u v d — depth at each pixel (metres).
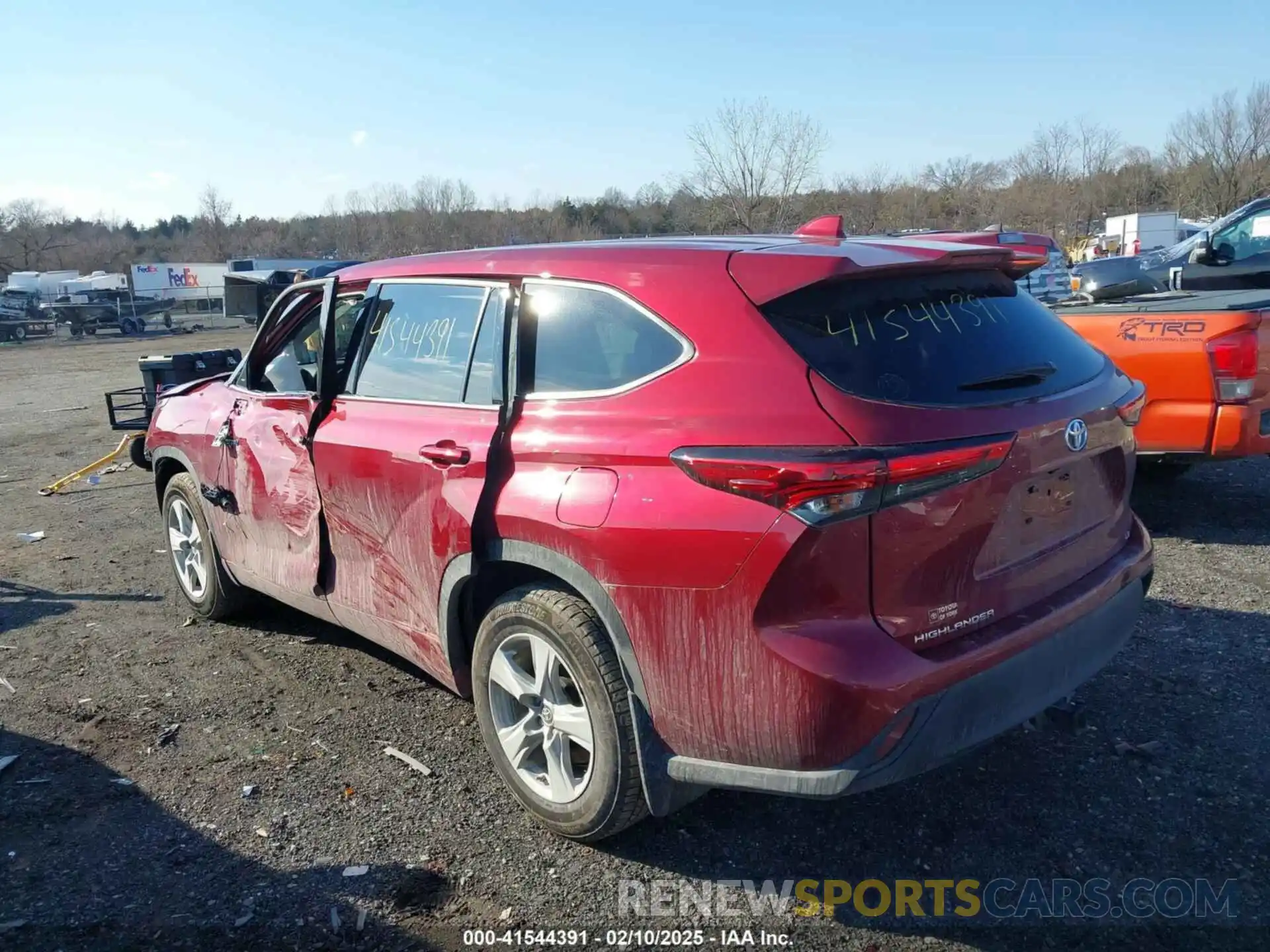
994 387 2.89
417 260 4.05
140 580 6.28
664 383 2.91
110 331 41.59
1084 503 3.19
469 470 3.34
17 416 15.56
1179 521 6.37
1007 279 3.39
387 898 3.05
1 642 5.29
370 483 3.82
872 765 2.63
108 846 3.36
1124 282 8.13
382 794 3.63
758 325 2.82
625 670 2.97
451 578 3.47
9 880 3.18
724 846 3.25
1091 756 3.64
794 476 2.56
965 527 2.72
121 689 4.61
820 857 3.18
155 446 5.52
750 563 2.64
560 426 3.13
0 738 4.17
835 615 2.62
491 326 3.49
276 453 4.41
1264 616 4.77
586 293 3.22
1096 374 3.31
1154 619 4.79
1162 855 3.09
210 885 3.13
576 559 3.00
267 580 4.68
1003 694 2.81
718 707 2.76
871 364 2.76
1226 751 3.62
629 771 3.02
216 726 4.21
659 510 2.79
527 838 3.33
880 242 3.27
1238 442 5.67
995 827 3.27
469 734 4.06
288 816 3.50
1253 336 5.56
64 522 8.05
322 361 4.14
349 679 4.63
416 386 3.76
